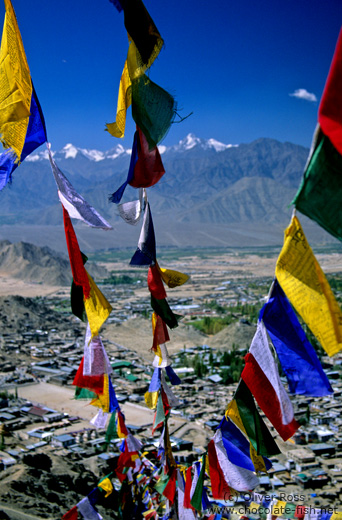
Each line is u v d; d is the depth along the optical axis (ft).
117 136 43.96
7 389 423.64
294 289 37.37
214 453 51.39
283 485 232.73
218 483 51.85
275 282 42.24
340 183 33.40
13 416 347.56
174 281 54.90
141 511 73.15
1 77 46.57
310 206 34.12
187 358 495.00
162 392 74.90
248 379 44.14
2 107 46.34
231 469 50.90
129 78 41.60
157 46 39.93
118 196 44.11
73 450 287.89
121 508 73.67
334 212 33.65
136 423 329.93
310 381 40.73
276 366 43.06
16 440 302.86
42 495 217.56
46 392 416.67
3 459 256.93
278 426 44.16
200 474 60.29
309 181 33.94
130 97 42.37
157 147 41.91
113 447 292.61
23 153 47.29
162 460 73.36
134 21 40.47
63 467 252.83
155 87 40.57
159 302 53.98
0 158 46.98
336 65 30.32
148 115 40.93
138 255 49.78
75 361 516.73
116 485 179.93
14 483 216.54
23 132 47.16
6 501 199.72
